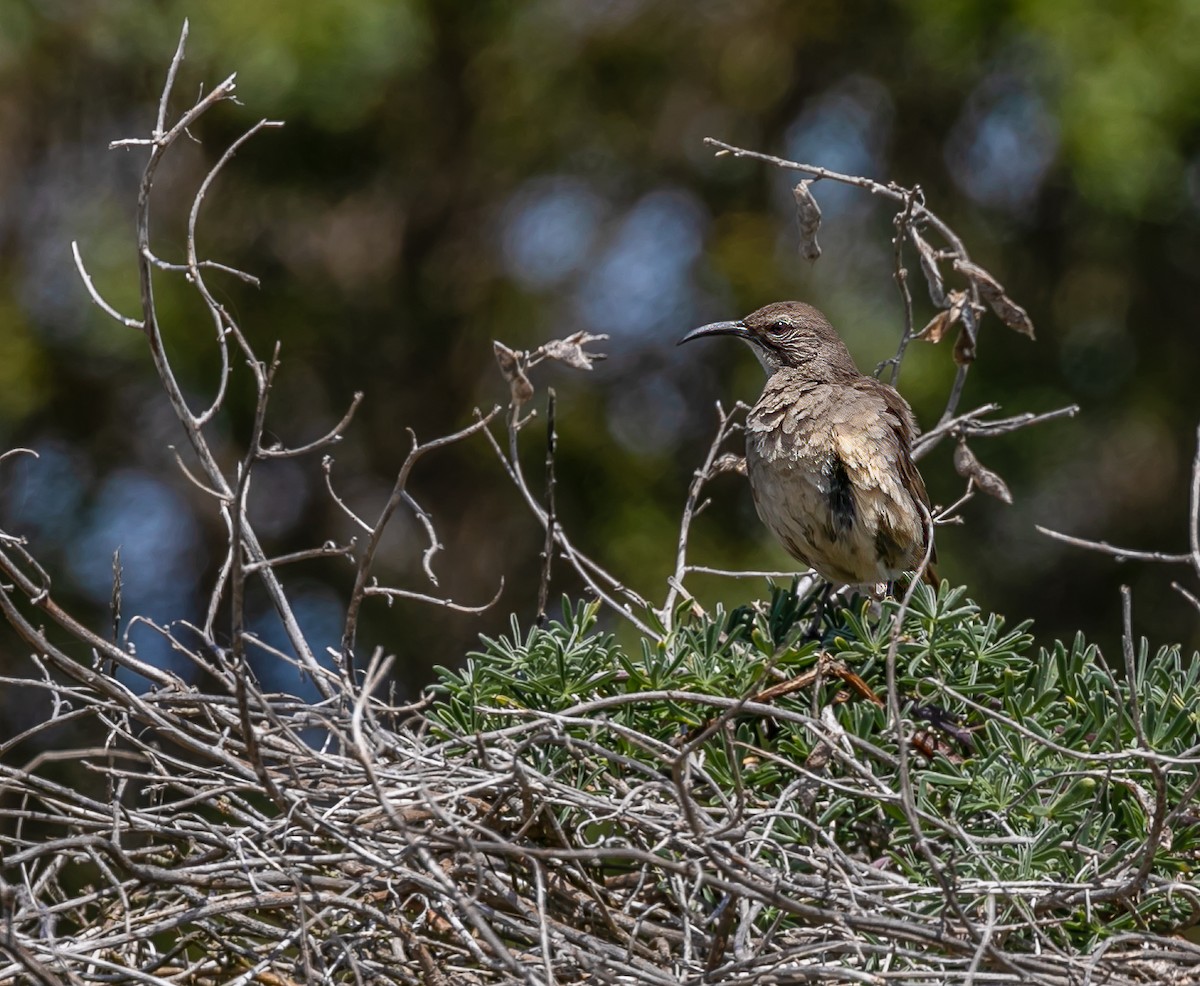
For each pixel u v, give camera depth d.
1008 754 6.23
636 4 16.14
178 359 14.95
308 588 15.98
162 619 15.37
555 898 6.02
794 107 16.08
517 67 16.06
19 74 15.13
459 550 15.87
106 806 5.89
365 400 16.28
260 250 15.82
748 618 7.25
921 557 7.91
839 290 15.30
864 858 6.21
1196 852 6.00
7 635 13.68
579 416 15.67
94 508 15.47
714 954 5.45
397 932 5.73
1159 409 15.36
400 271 16.25
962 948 5.18
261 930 5.70
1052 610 15.56
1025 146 14.88
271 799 5.74
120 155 15.47
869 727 6.35
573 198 16.44
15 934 5.43
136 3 14.93
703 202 16.22
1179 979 5.48
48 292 15.22
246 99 14.59
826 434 7.74
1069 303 15.41
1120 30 14.13
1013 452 14.80
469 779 5.91
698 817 5.53
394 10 14.91
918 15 14.66
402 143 16.12
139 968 5.79
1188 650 15.42
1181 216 14.87
